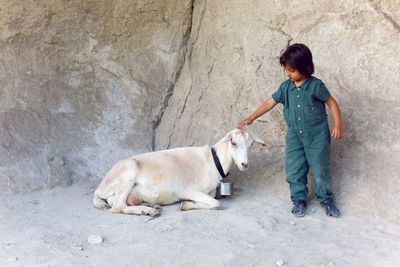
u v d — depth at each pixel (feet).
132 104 19.43
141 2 19.16
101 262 9.91
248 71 17.15
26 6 18.12
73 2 18.65
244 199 15.10
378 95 14.20
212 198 14.05
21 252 10.34
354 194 13.89
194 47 19.39
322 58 15.53
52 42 18.69
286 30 16.47
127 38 19.61
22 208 13.94
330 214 13.35
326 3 15.35
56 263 9.79
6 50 18.04
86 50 19.21
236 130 14.25
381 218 13.07
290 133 13.96
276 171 15.81
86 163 17.76
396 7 14.24
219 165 14.69
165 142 19.03
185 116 18.72
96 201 14.19
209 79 18.44
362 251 10.75
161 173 14.34
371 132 14.10
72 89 18.88
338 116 13.03
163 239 11.29
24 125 17.39
